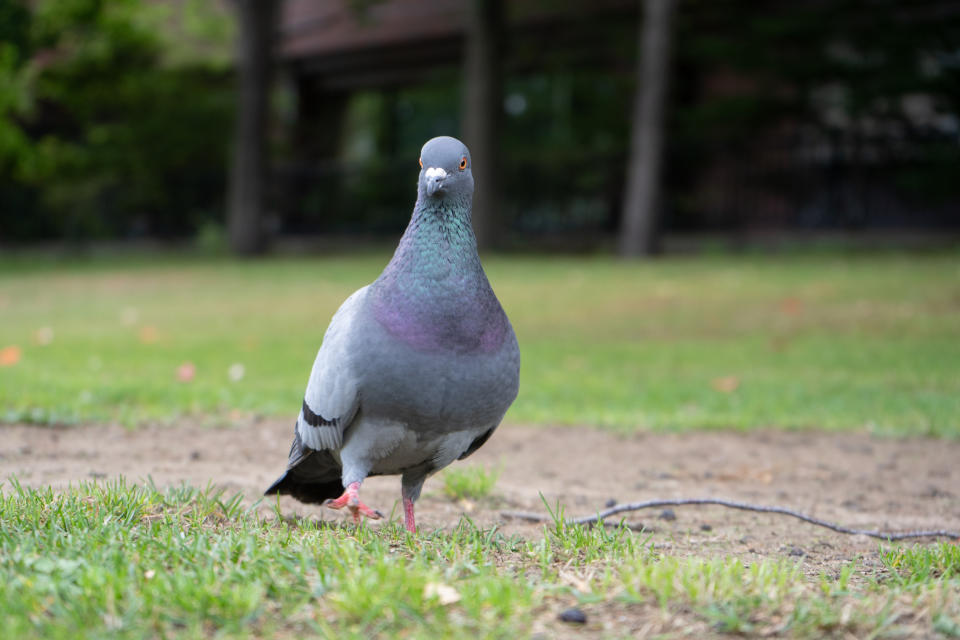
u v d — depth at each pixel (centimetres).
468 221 380
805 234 2064
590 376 926
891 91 1892
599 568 343
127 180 2892
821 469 617
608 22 2383
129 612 276
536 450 667
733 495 553
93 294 1650
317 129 3194
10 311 1424
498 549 377
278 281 1778
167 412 709
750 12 2209
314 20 3056
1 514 369
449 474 543
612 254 2234
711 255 2011
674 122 2273
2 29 2345
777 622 297
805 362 978
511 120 2850
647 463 633
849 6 1948
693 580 315
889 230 1986
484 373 375
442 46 2841
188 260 2375
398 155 3366
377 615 286
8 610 277
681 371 953
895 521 500
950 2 1934
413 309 367
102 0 2467
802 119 2147
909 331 1120
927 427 709
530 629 287
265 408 740
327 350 384
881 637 292
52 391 736
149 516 393
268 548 335
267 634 277
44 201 2811
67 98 2706
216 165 2950
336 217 2925
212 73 2919
